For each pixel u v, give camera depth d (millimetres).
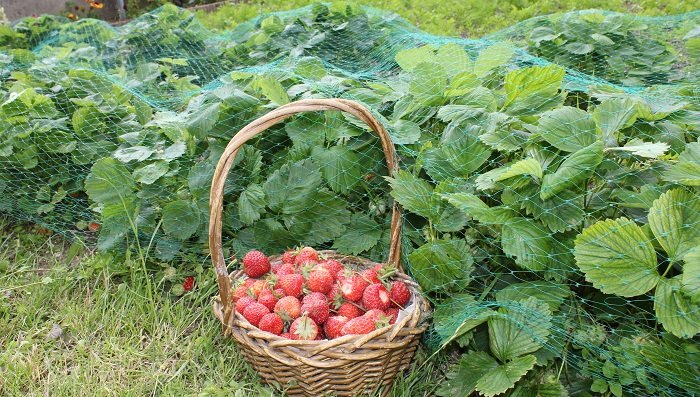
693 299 702
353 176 1005
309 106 877
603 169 839
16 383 929
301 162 1004
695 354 759
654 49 1414
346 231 1035
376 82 1191
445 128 969
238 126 1054
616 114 854
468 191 894
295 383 870
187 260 1111
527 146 863
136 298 1061
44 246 1230
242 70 1262
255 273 948
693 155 803
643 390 831
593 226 759
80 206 1232
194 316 1040
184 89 1479
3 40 1858
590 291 880
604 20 1435
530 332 827
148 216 1090
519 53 1331
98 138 1207
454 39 1483
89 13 3115
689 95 1040
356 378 855
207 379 943
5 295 1088
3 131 1173
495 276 931
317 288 896
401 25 1725
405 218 990
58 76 1338
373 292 877
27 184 1231
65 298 1082
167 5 1833
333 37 1563
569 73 1210
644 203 792
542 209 819
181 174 1093
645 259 745
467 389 838
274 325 857
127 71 1653
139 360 972
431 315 909
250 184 1040
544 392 827
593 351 838
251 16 2404
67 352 990
